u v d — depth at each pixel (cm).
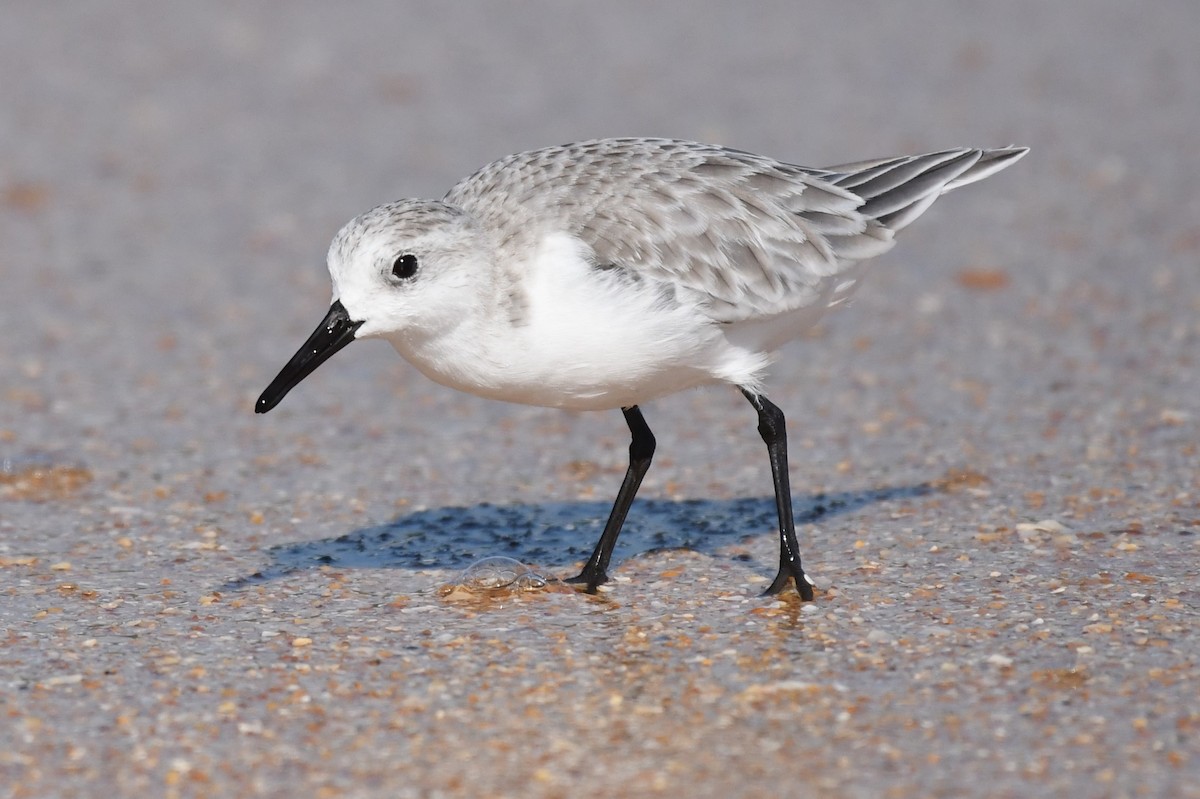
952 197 2206
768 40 2930
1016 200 2172
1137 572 1048
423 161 2273
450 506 1259
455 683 902
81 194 2177
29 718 859
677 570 1098
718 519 1211
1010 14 3127
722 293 990
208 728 848
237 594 1059
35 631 985
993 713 846
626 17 3072
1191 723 825
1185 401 1434
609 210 979
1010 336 1678
